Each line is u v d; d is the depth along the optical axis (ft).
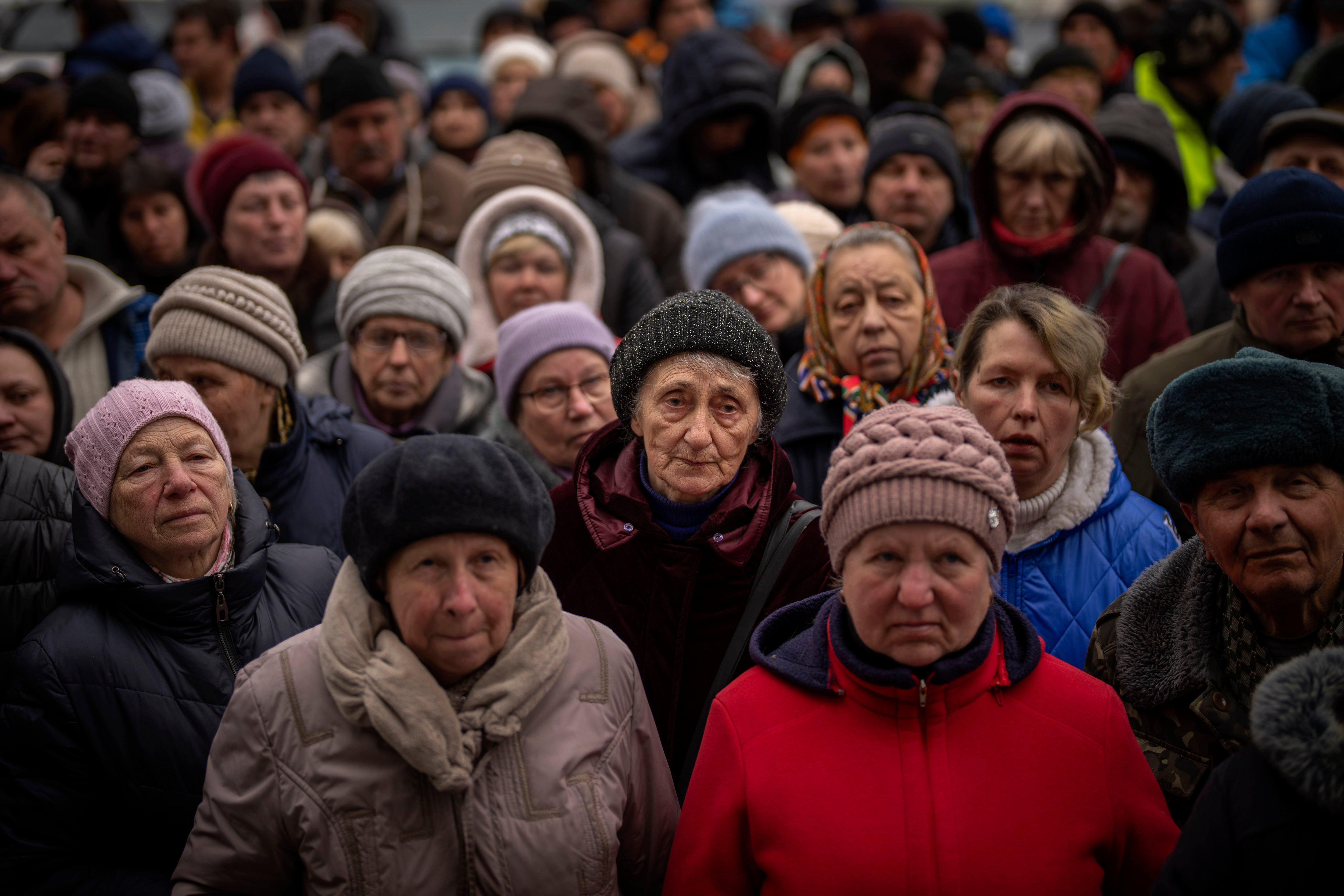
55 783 7.06
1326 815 5.25
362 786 6.15
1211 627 6.94
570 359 10.39
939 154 14.43
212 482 7.70
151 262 14.70
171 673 7.29
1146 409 10.15
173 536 7.50
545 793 6.29
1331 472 6.38
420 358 11.12
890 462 5.89
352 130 16.79
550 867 6.20
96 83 16.31
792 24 23.61
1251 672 6.76
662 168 18.86
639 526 7.76
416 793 6.18
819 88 17.08
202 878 6.30
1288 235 9.23
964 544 5.88
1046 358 7.94
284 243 13.26
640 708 6.96
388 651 6.11
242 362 9.37
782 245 12.51
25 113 17.22
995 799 6.11
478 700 6.20
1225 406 6.45
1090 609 7.98
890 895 5.97
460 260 13.57
